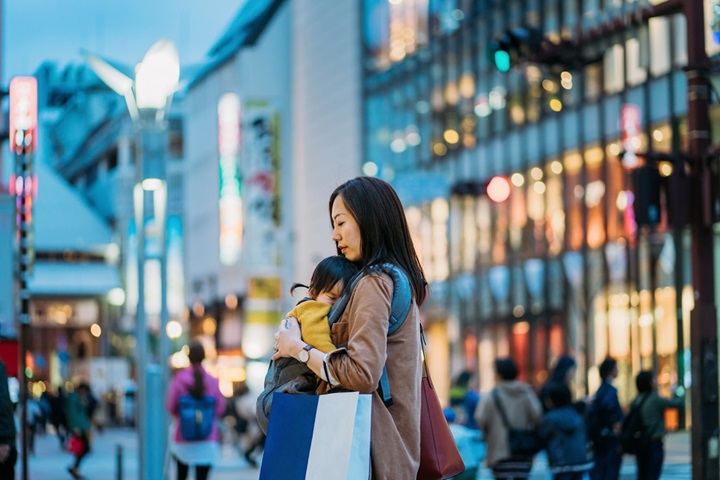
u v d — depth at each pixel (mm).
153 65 18859
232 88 89750
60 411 42688
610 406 17609
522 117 55344
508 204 56219
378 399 5230
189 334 101688
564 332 51094
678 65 42531
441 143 63281
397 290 5324
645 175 15078
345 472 4926
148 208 18875
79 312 104562
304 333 5316
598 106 48438
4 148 32750
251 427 35562
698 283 14766
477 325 58719
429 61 64938
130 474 32250
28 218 19391
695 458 14367
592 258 48906
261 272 86062
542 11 53594
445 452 5527
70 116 141250
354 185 5586
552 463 16641
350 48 75812
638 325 44875
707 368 14562
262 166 86375
